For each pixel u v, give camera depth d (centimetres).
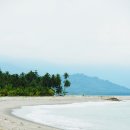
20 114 6850
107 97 19500
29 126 4403
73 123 5638
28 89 17600
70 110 9275
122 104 14212
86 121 6225
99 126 5444
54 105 11556
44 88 18675
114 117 7606
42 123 5300
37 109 8962
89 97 19025
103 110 9975
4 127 4016
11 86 18275
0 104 10044
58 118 6500
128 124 5981
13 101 12056
